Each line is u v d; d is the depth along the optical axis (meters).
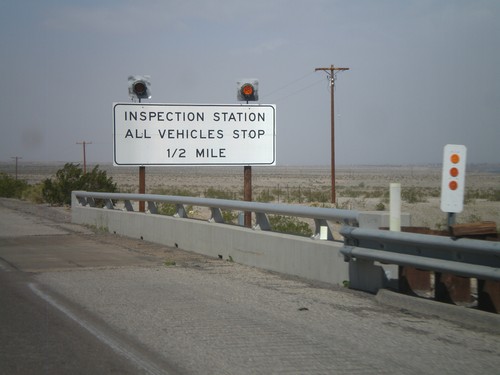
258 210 13.97
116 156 21.12
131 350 7.64
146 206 20.95
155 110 21.27
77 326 8.77
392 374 6.84
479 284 9.41
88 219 23.66
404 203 48.31
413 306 9.80
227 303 10.29
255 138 21.47
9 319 9.16
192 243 16.61
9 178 55.41
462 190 9.77
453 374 6.86
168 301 10.41
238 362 7.21
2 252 16.44
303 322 9.08
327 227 12.64
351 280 11.45
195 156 21.31
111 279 12.47
